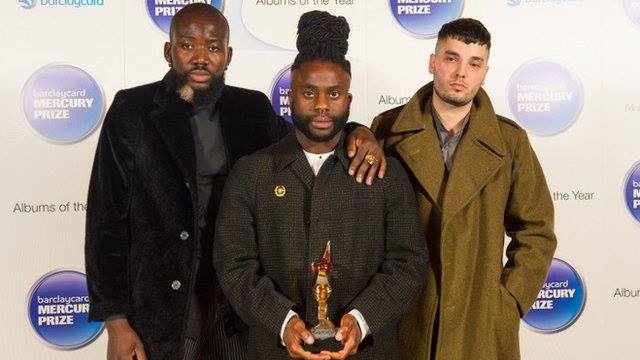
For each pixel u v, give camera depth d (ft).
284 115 10.25
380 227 7.64
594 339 10.33
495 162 8.32
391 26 10.25
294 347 7.18
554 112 10.29
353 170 7.61
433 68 8.68
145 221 8.70
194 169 8.75
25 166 10.07
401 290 7.47
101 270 8.79
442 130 8.68
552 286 10.33
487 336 8.21
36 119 10.07
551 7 10.26
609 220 10.29
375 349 7.59
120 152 8.87
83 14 10.08
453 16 10.23
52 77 10.07
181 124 8.87
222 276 7.67
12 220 10.06
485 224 8.28
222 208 7.86
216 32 8.96
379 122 9.02
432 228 8.36
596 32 10.27
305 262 7.58
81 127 10.13
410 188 7.84
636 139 10.27
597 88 10.28
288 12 10.22
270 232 7.68
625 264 10.29
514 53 10.27
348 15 10.23
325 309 7.32
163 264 8.66
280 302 7.37
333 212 7.57
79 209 10.15
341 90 7.55
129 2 10.12
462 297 8.25
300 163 7.70
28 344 10.12
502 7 10.25
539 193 8.60
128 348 8.64
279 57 10.23
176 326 8.64
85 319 10.18
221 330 8.92
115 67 10.13
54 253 10.12
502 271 8.54
